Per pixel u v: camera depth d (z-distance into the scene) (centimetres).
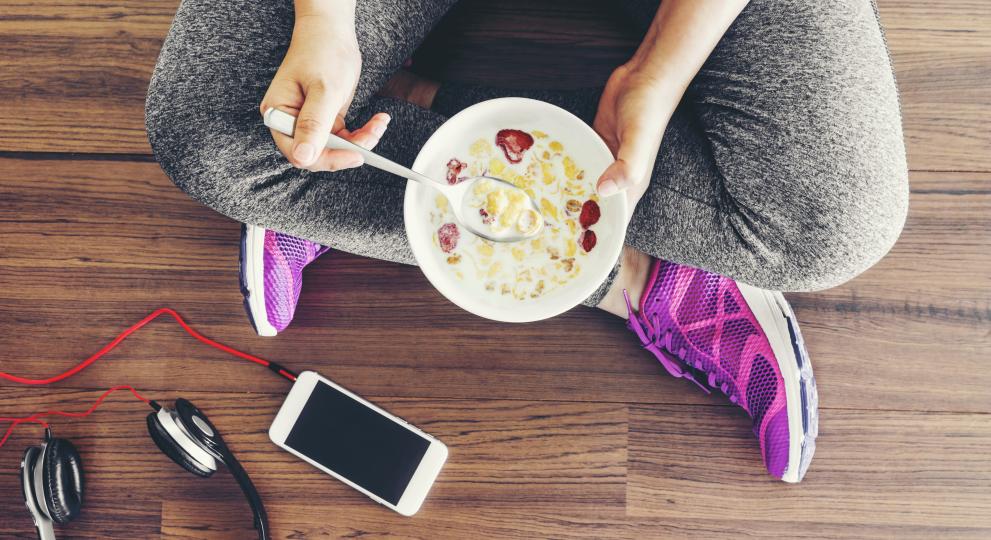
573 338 107
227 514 108
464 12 107
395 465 104
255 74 78
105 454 108
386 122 67
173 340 109
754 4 80
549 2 107
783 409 102
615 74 79
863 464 105
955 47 104
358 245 87
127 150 108
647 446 107
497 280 73
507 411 108
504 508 107
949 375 105
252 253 98
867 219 79
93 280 109
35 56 109
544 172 73
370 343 108
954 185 104
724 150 81
